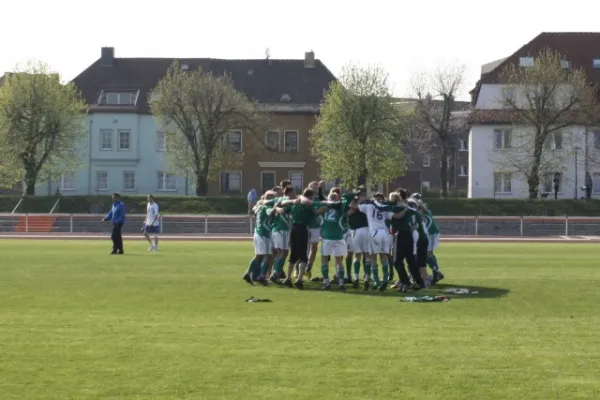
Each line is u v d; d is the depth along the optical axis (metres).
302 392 12.22
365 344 15.58
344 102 91.25
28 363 13.95
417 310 20.38
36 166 90.75
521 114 89.81
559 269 32.91
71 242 54.16
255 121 94.44
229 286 25.73
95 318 18.70
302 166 105.25
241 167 105.12
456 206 84.69
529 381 12.88
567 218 70.81
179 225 69.62
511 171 95.19
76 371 13.42
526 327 17.69
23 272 30.34
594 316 19.42
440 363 14.02
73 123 91.88
